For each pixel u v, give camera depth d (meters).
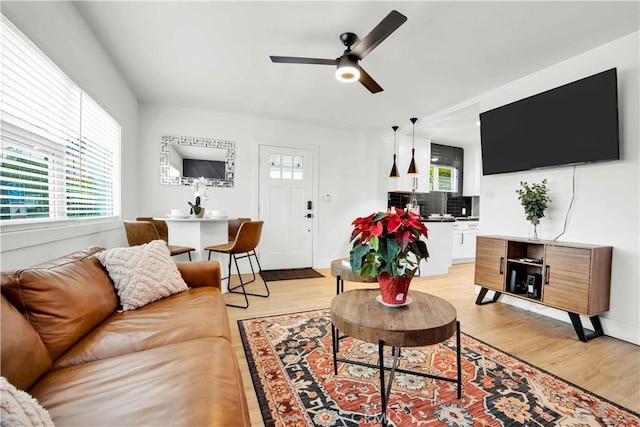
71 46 1.86
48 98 1.68
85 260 1.48
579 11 1.91
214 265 1.99
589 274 2.10
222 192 4.06
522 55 2.47
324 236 4.73
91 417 0.70
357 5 1.87
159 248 1.84
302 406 1.39
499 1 1.82
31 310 1.03
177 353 1.03
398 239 1.37
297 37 2.23
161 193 3.75
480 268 2.92
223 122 4.04
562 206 2.57
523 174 2.88
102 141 2.54
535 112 2.62
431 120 4.08
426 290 3.45
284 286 3.52
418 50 2.39
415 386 1.56
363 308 1.43
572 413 1.38
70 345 1.10
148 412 0.71
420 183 5.06
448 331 1.26
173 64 2.67
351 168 4.88
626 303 2.17
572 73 2.50
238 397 0.84
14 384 0.80
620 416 1.36
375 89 2.47
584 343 2.12
